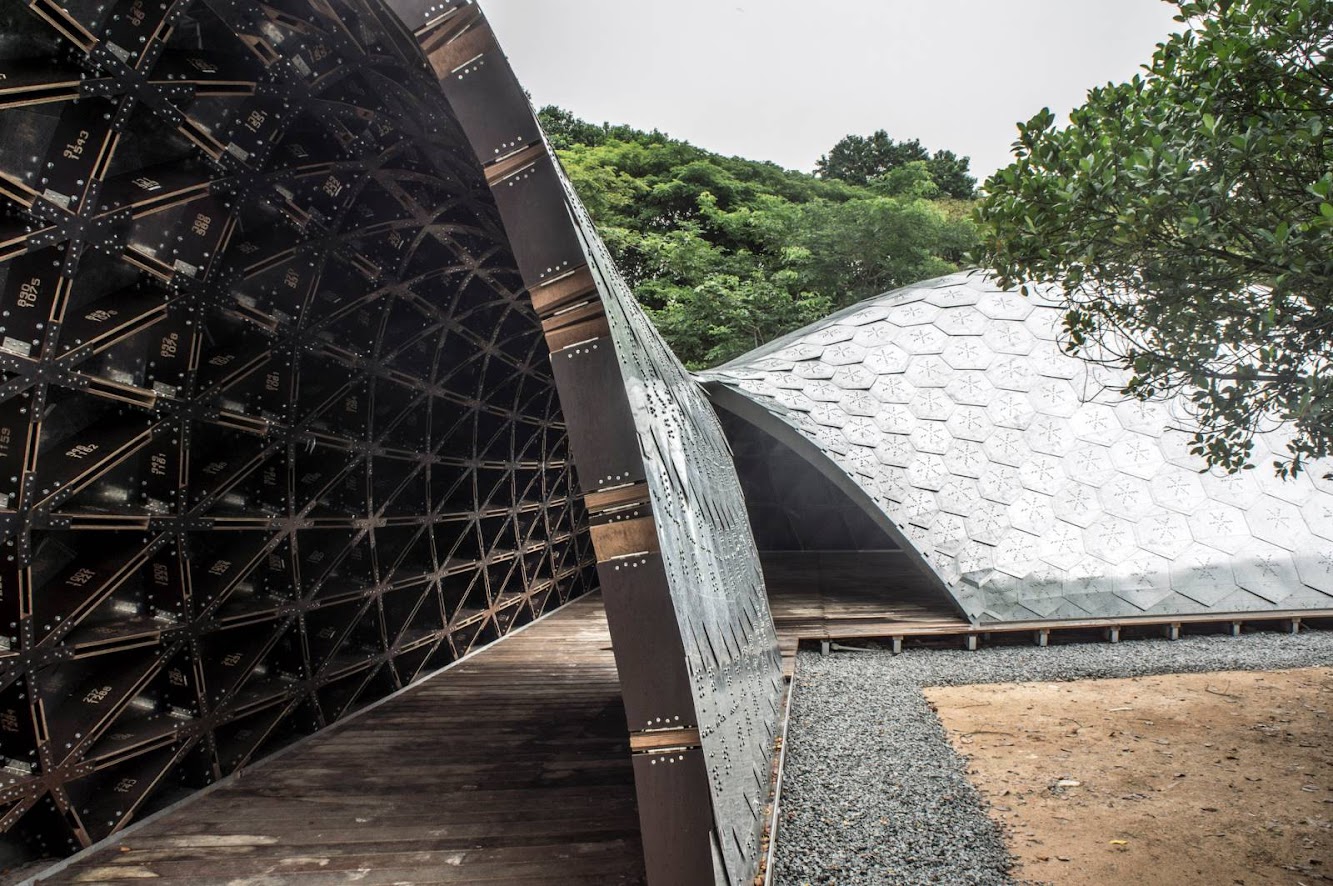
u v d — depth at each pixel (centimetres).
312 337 646
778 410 1344
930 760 697
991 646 1190
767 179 3231
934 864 500
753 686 613
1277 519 1286
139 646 518
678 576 389
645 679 343
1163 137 477
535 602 1319
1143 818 564
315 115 512
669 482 447
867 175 3862
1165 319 526
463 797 562
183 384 528
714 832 339
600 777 600
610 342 358
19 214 392
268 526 643
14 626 435
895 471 1316
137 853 473
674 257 2650
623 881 439
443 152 590
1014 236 544
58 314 419
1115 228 486
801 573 1708
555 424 1260
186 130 441
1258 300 500
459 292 804
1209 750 707
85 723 482
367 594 794
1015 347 1448
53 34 376
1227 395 547
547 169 363
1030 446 1346
